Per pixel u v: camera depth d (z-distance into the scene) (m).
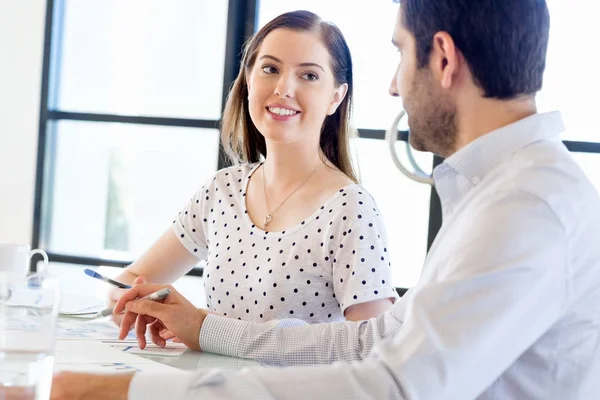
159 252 2.38
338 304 2.09
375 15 4.04
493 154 1.14
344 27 4.08
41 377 0.94
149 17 4.73
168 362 1.56
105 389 1.03
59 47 4.71
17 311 0.93
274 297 2.06
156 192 4.75
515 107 1.17
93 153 4.79
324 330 1.57
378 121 4.05
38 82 4.64
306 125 2.16
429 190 3.93
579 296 1.06
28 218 4.68
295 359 1.57
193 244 2.37
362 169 4.08
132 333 1.87
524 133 1.14
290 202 2.16
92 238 4.80
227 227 2.22
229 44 4.24
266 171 2.24
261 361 1.60
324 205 2.10
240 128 2.44
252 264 2.12
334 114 2.32
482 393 1.10
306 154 2.18
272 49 2.17
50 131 4.68
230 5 4.23
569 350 1.08
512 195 1.05
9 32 4.66
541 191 1.04
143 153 4.75
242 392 1.01
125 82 4.76
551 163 1.09
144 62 4.75
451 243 1.07
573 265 1.04
